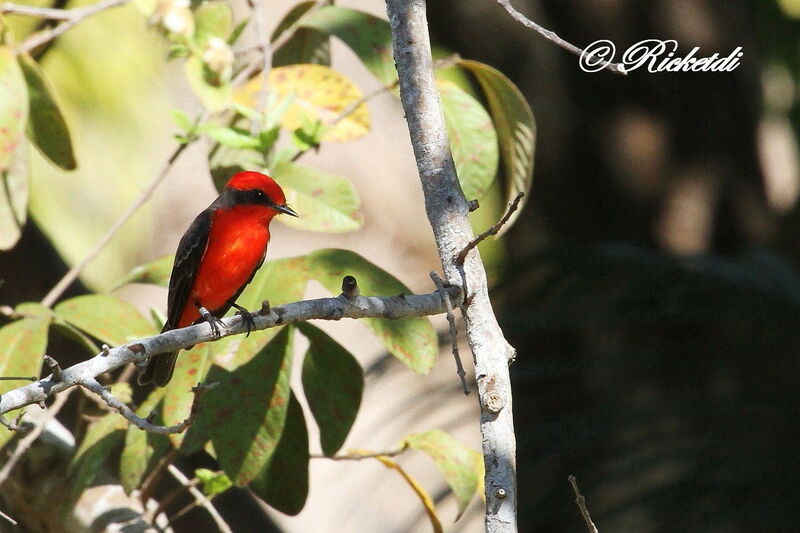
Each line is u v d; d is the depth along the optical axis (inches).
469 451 328.2
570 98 562.9
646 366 486.3
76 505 330.3
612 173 561.3
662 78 553.3
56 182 521.3
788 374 472.7
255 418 296.8
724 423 458.6
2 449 323.3
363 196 712.4
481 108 330.6
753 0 703.7
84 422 348.5
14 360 292.4
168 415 296.2
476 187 327.6
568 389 512.4
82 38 530.6
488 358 229.1
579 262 493.0
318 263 306.3
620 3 548.1
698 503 434.9
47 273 478.6
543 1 559.2
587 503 463.8
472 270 236.1
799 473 437.1
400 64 248.7
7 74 305.9
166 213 592.1
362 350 610.9
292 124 336.5
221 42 321.1
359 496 575.8
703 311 469.4
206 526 442.0
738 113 558.6
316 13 351.9
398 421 569.6
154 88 549.3
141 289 621.6
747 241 556.7
